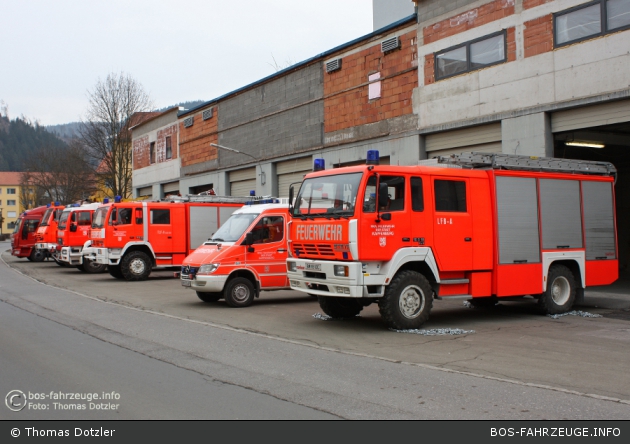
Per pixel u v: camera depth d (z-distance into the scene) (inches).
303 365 295.6
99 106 1852.9
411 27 775.7
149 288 712.4
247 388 252.1
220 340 366.0
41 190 3061.0
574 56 581.9
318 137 956.0
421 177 404.2
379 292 388.5
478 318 461.4
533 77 620.1
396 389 249.8
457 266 414.6
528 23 625.9
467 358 312.5
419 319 399.2
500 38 656.4
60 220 1024.9
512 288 438.9
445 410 220.4
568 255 474.9
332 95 922.7
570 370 284.4
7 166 6520.7
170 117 1467.8
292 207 432.8
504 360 307.3
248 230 543.2
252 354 323.3
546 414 215.6
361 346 347.3
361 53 863.1
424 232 401.1
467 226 421.7
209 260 528.4
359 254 373.4
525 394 241.8
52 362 302.0
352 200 380.8
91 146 1899.6
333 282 387.2
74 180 2301.9
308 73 977.5
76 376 273.0
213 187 1280.8
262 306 545.0
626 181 884.6
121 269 794.2
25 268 1088.8
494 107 662.5
